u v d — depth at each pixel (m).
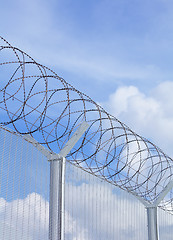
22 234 12.12
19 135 12.55
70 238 14.46
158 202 19.62
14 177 12.23
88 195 15.82
